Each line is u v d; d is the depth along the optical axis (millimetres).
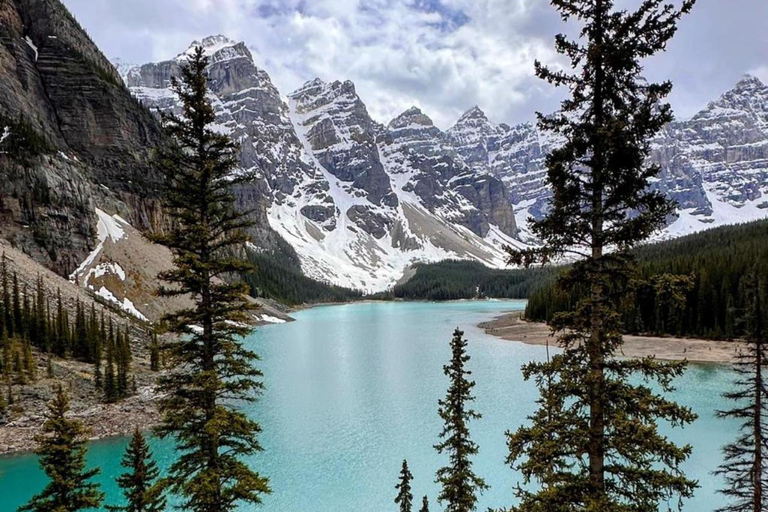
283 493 36156
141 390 57281
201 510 15953
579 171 12414
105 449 43000
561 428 12445
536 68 12281
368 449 44469
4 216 98312
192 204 17109
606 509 10836
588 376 11805
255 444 17297
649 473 11492
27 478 37875
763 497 18094
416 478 38594
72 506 20234
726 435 45188
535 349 97125
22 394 49938
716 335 94125
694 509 32250
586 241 12453
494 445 44719
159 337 90938
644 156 11734
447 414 23016
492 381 69062
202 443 16125
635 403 11727
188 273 15844
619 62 11102
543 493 11875
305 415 54469
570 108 12109
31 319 64750
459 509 21688
